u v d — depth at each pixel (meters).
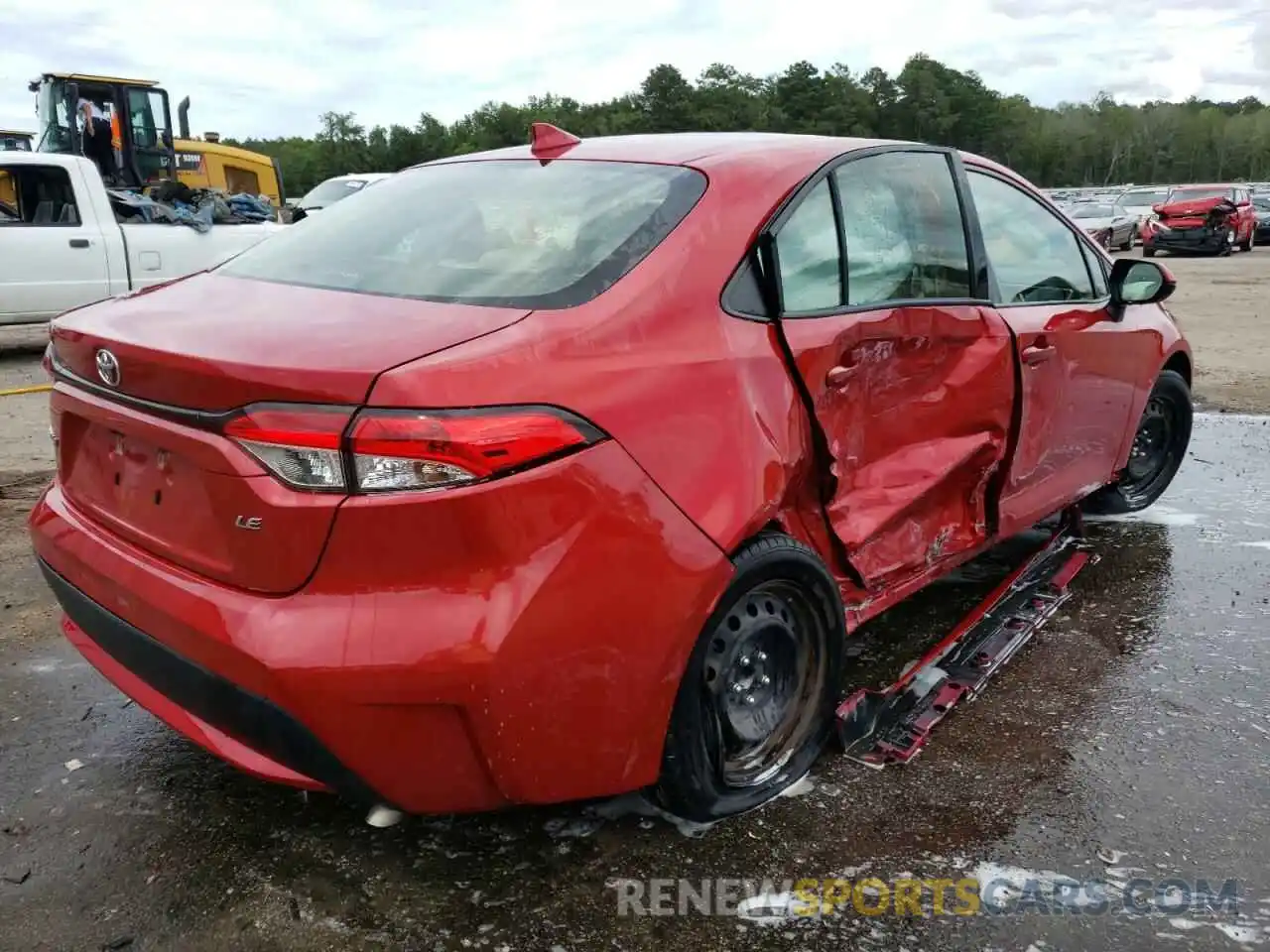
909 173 3.14
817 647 2.70
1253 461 5.80
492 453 1.93
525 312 2.18
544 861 2.39
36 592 3.94
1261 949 2.13
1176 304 13.48
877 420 2.84
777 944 2.14
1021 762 2.80
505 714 1.99
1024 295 3.54
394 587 1.95
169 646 2.14
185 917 2.21
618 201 2.58
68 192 9.70
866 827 2.52
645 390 2.18
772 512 2.39
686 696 2.29
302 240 2.91
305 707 1.93
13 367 9.50
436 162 3.29
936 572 3.22
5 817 2.55
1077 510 4.39
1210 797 2.63
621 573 2.09
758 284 2.53
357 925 2.19
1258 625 3.66
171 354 2.05
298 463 1.92
